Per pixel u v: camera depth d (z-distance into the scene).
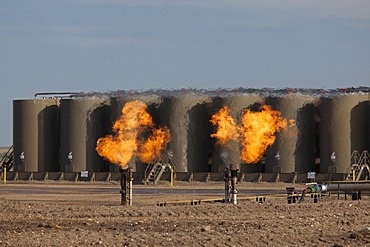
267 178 138.12
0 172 155.38
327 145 141.38
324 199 89.75
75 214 69.75
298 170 144.12
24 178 154.38
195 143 148.88
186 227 58.94
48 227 59.06
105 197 100.19
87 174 149.12
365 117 142.12
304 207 75.75
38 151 160.00
